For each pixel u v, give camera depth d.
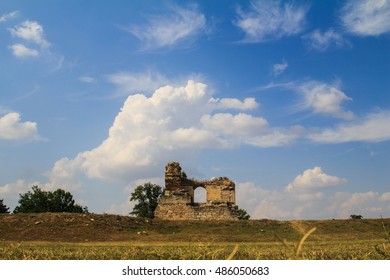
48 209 92.50
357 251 13.78
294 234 52.09
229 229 56.41
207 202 76.69
